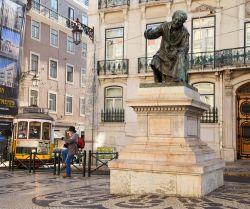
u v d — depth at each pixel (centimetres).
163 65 779
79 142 1202
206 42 1959
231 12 1906
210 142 1895
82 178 1134
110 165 742
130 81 2095
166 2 2016
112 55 2164
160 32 803
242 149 1892
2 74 2592
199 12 1967
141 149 741
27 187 896
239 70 1845
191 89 782
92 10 2208
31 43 2970
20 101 2800
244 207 607
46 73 3150
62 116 3353
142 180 718
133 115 2073
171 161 709
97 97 2169
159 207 600
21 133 1812
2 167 1694
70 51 3481
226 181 1063
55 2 3272
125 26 2125
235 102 1872
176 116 735
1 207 622
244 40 1881
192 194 685
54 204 644
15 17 2698
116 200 668
